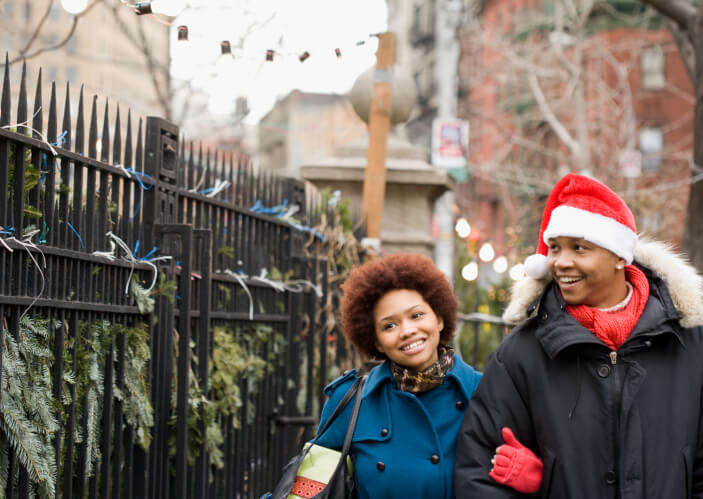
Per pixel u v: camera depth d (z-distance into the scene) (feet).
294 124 167.84
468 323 30.30
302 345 19.07
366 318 10.21
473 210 119.03
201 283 13.62
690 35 30.27
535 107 84.89
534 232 75.25
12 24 34.35
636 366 9.27
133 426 12.12
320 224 20.36
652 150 105.60
